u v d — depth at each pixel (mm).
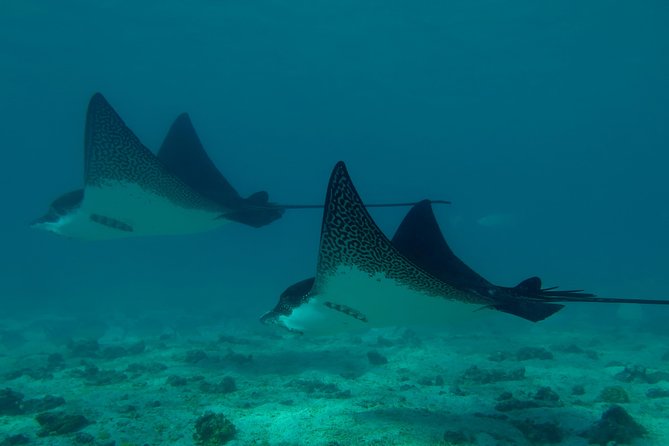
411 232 5559
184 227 7270
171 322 15633
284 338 11352
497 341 10953
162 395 6109
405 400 5648
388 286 3980
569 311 18656
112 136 5832
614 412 4793
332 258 3811
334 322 4422
